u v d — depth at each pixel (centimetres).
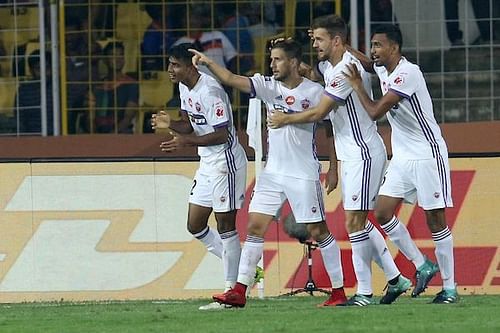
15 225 3366
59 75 4312
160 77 4350
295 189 2634
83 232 3362
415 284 3127
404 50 4112
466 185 3284
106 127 4341
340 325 2212
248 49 4350
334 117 2641
